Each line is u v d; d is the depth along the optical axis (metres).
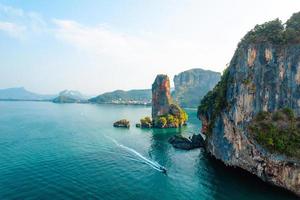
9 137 104.06
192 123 182.88
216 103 83.06
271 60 68.06
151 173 67.19
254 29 76.25
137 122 180.75
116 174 65.56
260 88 68.06
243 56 72.25
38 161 73.31
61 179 60.69
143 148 96.00
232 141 71.69
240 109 69.25
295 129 59.81
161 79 185.12
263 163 62.06
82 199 51.22
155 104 187.12
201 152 90.19
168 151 91.56
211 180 62.72
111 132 131.25
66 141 101.25
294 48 65.62
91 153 84.50
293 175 55.66
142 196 53.69
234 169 70.75
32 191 53.75
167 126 157.12
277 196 54.44
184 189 57.59
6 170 65.00
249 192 56.22
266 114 65.81
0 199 49.75
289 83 65.38
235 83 72.50
